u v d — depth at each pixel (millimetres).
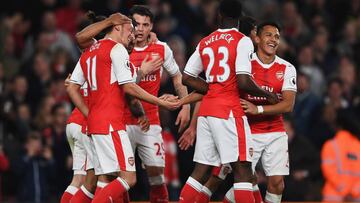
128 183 22938
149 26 24938
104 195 22656
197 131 23609
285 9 45438
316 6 47906
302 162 33750
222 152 23016
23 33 43625
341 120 33031
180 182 35719
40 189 34344
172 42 39438
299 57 42906
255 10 46281
